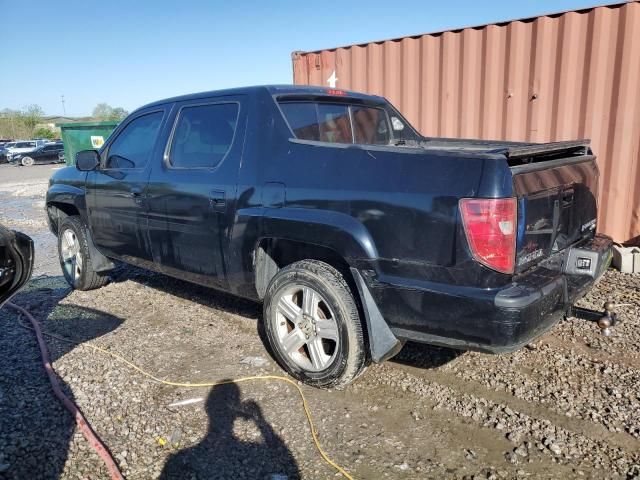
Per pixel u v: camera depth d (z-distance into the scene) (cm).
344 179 312
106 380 364
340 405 331
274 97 374
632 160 584
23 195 1639
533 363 379
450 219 270
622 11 562
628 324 439
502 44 644
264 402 335
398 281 290
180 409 328
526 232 277
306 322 343
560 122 615
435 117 712
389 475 268
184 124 428
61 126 1135
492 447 289
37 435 300
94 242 530
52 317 491
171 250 433
